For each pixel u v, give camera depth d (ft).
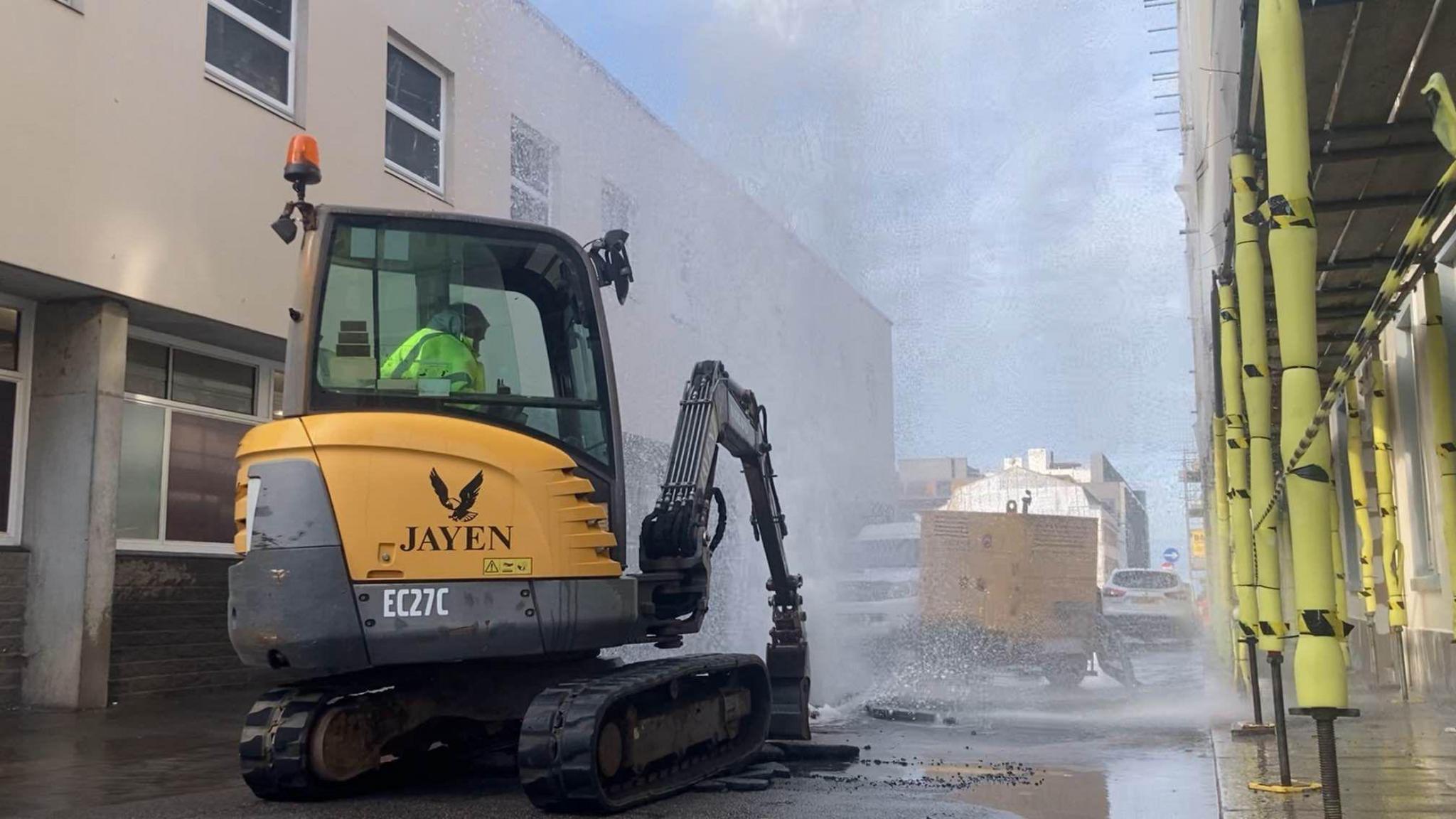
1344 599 37.47
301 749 17.92
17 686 33.68
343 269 19.69
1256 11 17.88
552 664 21.02
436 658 18.20
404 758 21.76
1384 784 19.13
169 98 36.65
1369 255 28.35
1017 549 39.68
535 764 16.81
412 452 18.51
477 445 18.83
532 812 17.29
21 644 33.83
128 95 35.14
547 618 18.74
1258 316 21.70
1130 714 32.07
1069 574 39.91
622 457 20.97
